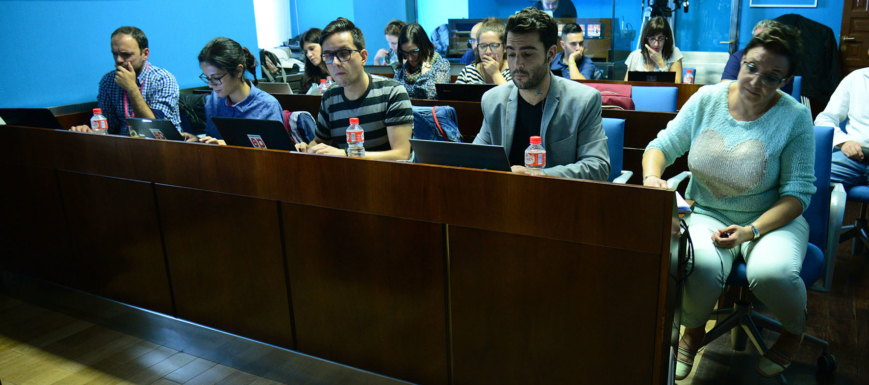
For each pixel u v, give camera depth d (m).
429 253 1.71
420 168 1.64
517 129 2.16
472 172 1.57
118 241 2.43
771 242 1.90
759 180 1.99
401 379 1.90
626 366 1.52
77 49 3.72
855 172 2.90
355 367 1.98
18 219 2.74
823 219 2.07
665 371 1.55
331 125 2.55
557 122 2.03
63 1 3.61
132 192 2.29
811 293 2.81
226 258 2.13
